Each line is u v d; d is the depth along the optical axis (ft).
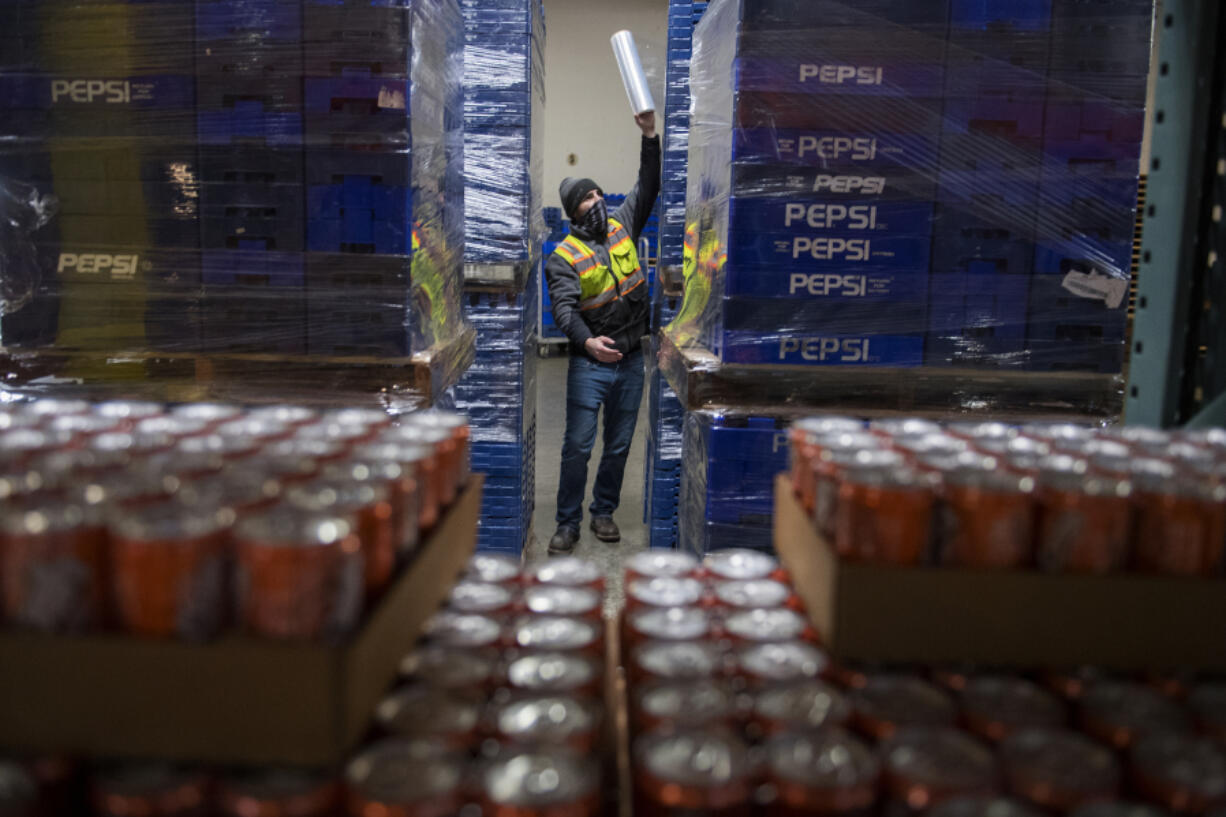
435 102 9.16
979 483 3.90
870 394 8.45
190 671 3.14
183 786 3.05
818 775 3.09
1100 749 3.29
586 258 14.69
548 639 4.19
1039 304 8.37
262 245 8.04
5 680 3.18
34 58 7.87
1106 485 3.93
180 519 3.26
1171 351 5.98
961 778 3.11
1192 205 5.84
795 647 4.16
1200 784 3.02
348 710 3.16
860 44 8.07
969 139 8.18
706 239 10.09
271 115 7.90
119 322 8.13
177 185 7.98
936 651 3.89
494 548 13.55
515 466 13.37
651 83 22.34
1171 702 3.65
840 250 8.30
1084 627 3.85
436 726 3.45
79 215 8.03
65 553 3.17
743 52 8.07
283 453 4.41
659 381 14.33
